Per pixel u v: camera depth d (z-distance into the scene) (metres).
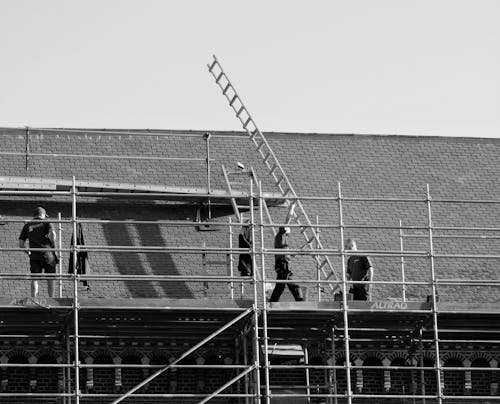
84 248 41.31
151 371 44.28
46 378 43.72
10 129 50.50
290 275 44.91
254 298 41.84
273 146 53.50
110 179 50.72
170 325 43.25
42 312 41.38
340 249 43.41
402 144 54.59
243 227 45.78
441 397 42.50
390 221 51.19
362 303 42.53
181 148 52.72
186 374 44.53
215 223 42.47
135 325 43.19
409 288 48.72
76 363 40.56
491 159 54.66
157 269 47.50
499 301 48.38
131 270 47.34
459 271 49.66
